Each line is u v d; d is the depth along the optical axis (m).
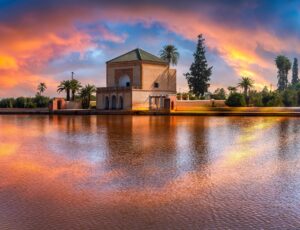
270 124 37.91
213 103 73.62
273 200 10.29
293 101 79.25
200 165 15.13
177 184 12.04
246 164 15.34
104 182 12.36
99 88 84.62
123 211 9.44
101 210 9.52
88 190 11.38
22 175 13.49
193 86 103.19
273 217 8.99
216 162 15.80
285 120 44.97
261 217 8.99
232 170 14.14
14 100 97.94
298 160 16.23
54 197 10.65
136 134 27.83
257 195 10.77
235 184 12.00
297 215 9.12
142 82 81.38
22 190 11.40
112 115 67.19
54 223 8.64
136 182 12.33
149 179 12.73
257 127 34.03
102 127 35.66
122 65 84.69
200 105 73.62
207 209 9.56
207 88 103.81
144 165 15.18
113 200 10.34
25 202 10.18
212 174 13.45
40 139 25.22
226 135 26.77
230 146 20.80
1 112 84.62
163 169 14.36
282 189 11.41
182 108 70.88
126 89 79.00
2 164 15.72
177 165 15.15
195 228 8.34
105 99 83.81
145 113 66.81
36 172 14.00
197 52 102.88
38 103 95.31
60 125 39.56
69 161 16.30
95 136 26.66
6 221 8.77
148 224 8.58
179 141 23.17
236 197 10.58
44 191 11.27
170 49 102.94
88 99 90.62
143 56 83.88
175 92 87.12
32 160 16.66
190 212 9.35
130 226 8.47
